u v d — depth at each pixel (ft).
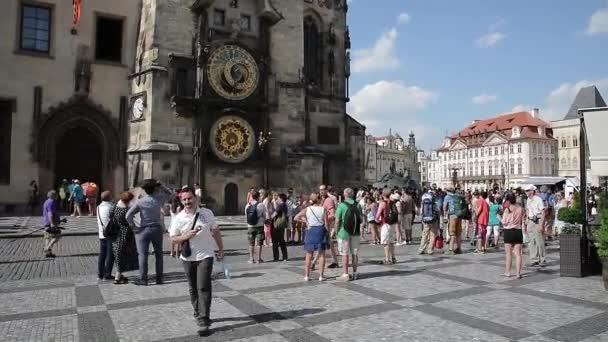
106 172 117.19
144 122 112.06
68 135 114.83
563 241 47.91
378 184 149.59
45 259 56.03
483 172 474.49
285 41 132.67
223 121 118.73
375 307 34.55
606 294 39.27
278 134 128.67
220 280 44.83
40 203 109.40
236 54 121.08
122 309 33.96
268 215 59.26
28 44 111.24
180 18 115.55
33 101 110.11
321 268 44.98
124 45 120.57
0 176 107.24
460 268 52.47
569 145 438.81
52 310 33.63
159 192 46.50
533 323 30.53
